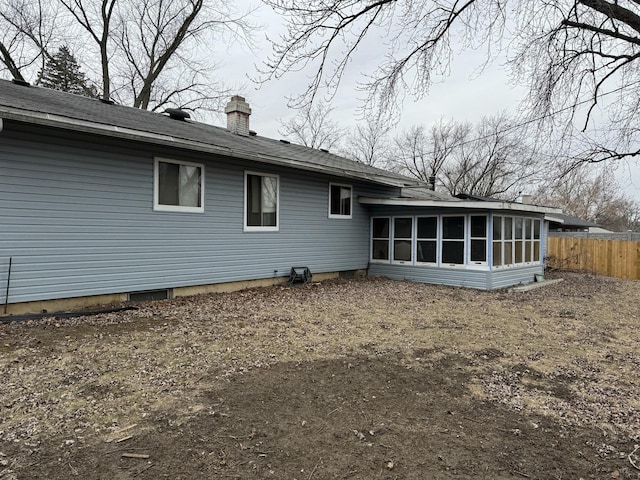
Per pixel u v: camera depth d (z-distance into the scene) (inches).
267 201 363.3
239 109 462.0
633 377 156.9
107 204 259.0
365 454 98.0
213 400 127.0
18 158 222.5
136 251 275.0
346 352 181.3
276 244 372.2
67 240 242.7
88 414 115.2
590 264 587.8
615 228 1269.7
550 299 341.7
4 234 219.3
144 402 124.0
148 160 278.7
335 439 105.0
